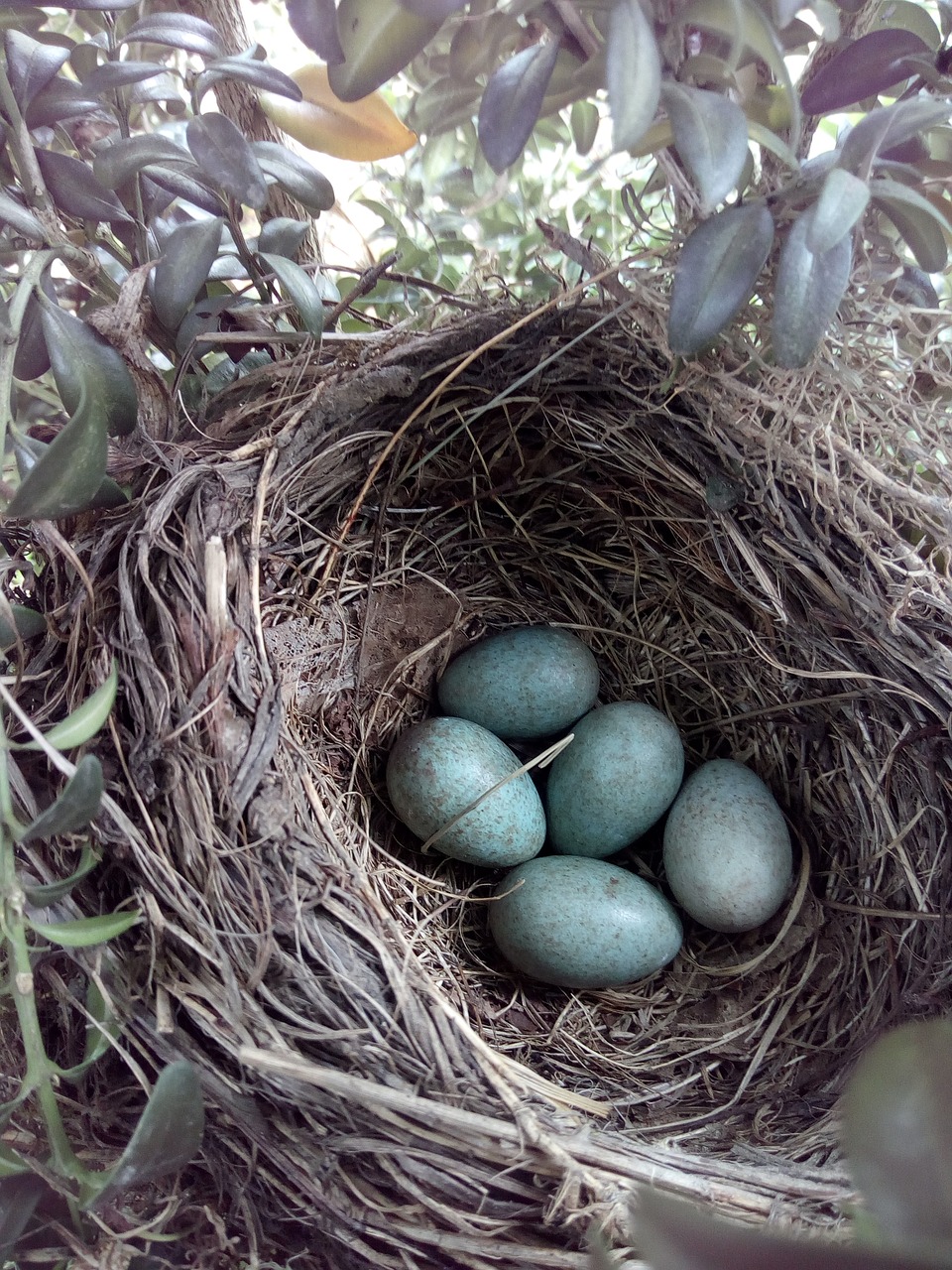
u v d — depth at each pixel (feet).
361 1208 0.34
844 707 0.48
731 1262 0.19
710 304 0.36
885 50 0.37
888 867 0.46
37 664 0.40
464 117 0.44
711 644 0.54
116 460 0.43
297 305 0.41
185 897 0.35
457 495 0.54
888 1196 0.20
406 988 0.36
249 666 0.39
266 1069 0.33
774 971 0.49
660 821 0.55
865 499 0.43
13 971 0.31
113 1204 0.35
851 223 0.32
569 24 0.35
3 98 0.39
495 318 0.46
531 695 0.54
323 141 0.46
